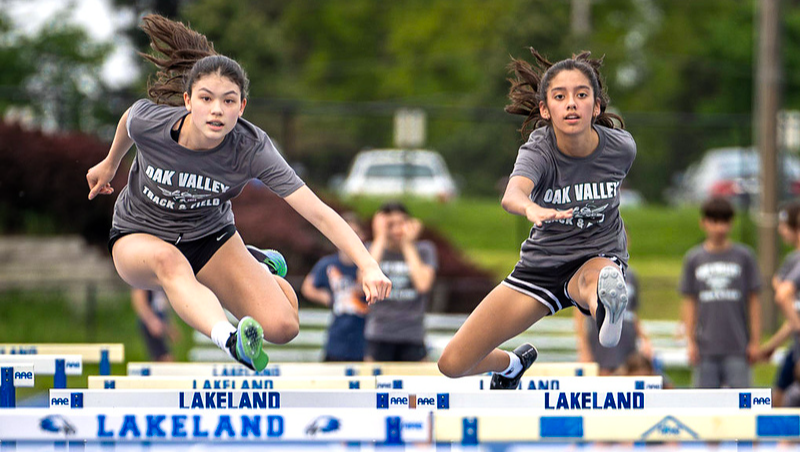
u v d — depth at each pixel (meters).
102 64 74.44
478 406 15.70
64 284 49.44
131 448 14.39
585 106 15.41
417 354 31.94
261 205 53.16
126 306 49.50
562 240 16.61
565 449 13.96
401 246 31.95
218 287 16.81
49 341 44.50
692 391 15.97
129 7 91.19
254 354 13.77
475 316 17.19
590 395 15.82
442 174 77.12
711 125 67.00
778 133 51.69
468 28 132.00
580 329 33.00
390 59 135.75
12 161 50.31
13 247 50.19
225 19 93.56
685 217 72.94
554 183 16.08
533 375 21.25
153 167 15.67
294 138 66.81
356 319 32.66
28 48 71.81
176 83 16.23
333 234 15.43
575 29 110.38
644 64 122.69
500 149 77.44
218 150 15.45
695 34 134.00
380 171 73.62
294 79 122.62
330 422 11.80
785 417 12.03
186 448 14.25
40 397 32.50
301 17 139.38
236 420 11.84
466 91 127.94
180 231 16.41
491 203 74.44
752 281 32.50
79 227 51.72
